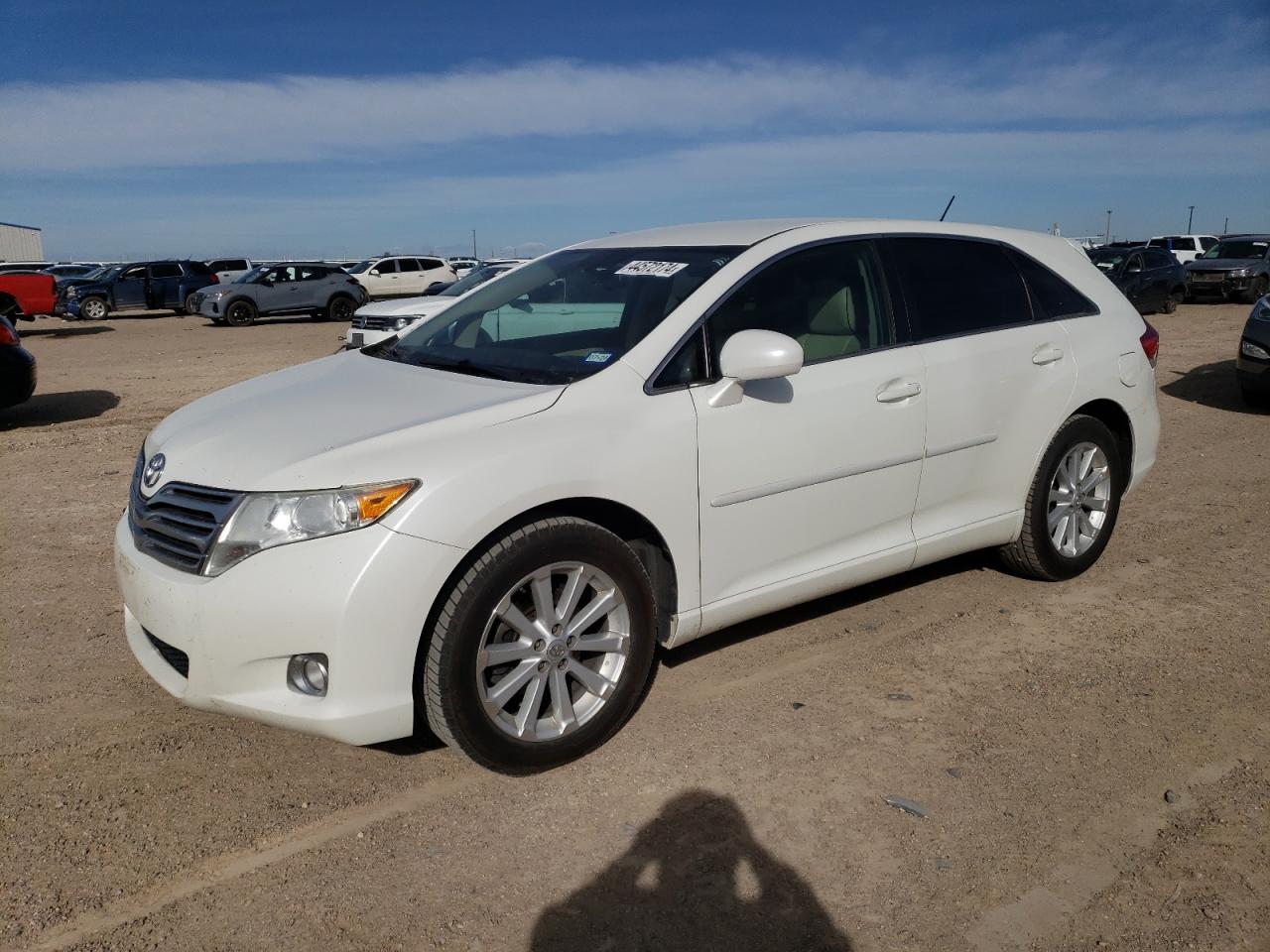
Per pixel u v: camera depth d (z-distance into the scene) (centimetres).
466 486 290
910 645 415
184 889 266
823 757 328
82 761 329
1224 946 242
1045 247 480
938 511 421
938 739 339
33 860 277
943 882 267
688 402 339
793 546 372
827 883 267
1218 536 558
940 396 405
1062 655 404
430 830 291
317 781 317
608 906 258
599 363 340
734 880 268
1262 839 283
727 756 329
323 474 286
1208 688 374
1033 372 440
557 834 289
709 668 393
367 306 1384
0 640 423
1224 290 2481
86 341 2058
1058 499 466
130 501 338
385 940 246
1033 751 330
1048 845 281
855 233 409
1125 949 242
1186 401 1015
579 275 408
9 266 3816
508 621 305
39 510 623
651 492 328
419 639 288
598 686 328
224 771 323
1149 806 299
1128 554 529
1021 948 242
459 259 3512
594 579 322
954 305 425
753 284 371
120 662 403
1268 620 438
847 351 385
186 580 290
